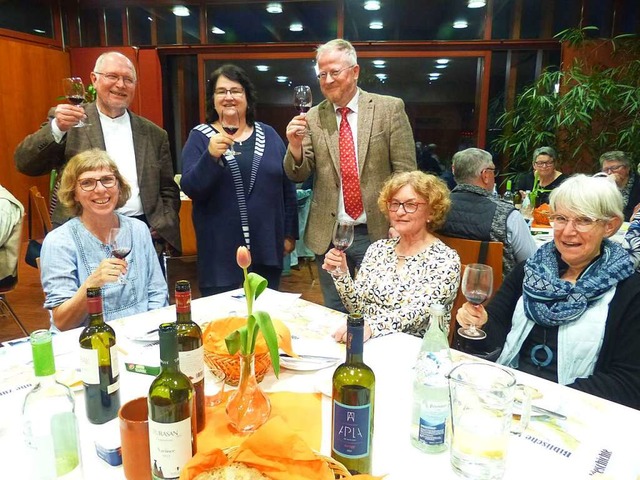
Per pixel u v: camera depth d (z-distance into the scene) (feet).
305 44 19.35
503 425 2.67
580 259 4.76
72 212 5.91
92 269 5.77
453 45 18.57
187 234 13.42
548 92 16.72
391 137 7.85
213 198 7.80
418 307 5.18
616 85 15.38
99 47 20.72
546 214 11.66
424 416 2.94
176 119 21.29
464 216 7.14
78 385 3.66
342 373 2.65
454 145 19.80
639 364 4.21
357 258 8.22
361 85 19.58
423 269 5.49
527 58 18.51
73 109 7.05
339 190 8.04
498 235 6.98
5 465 2.77
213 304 5.69
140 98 20.53
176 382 2.49
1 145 18.88
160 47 20.26
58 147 7.80
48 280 5.52
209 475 2.31
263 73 20.36
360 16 18.92
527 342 4.99
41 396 2.61
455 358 4.29
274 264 8.18
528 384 3.78
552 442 3.04
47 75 20.38
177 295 3.09
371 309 5.68
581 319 4.61
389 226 8.08
